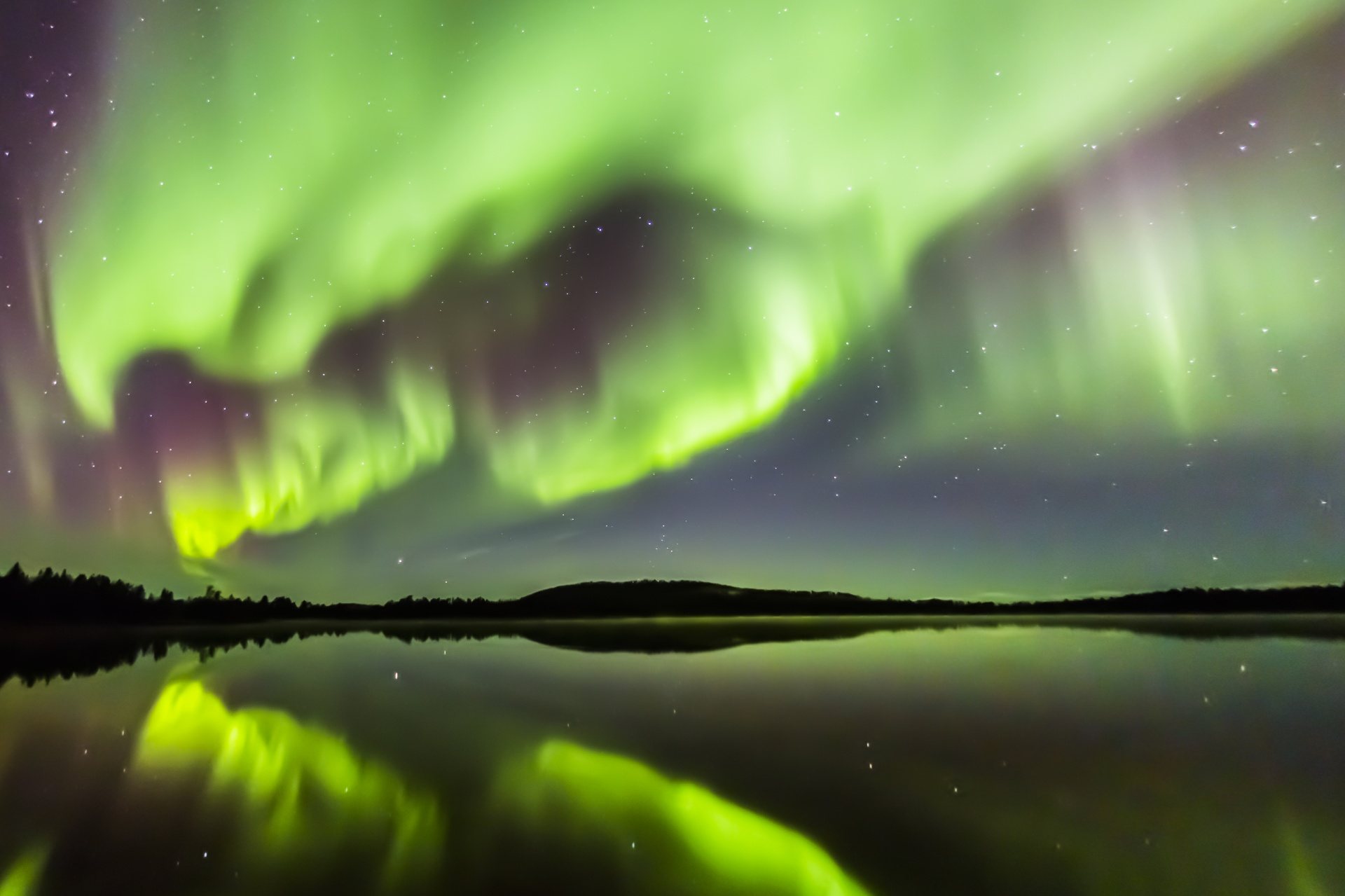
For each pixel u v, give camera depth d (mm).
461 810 5699
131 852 4988
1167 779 6457
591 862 4707
